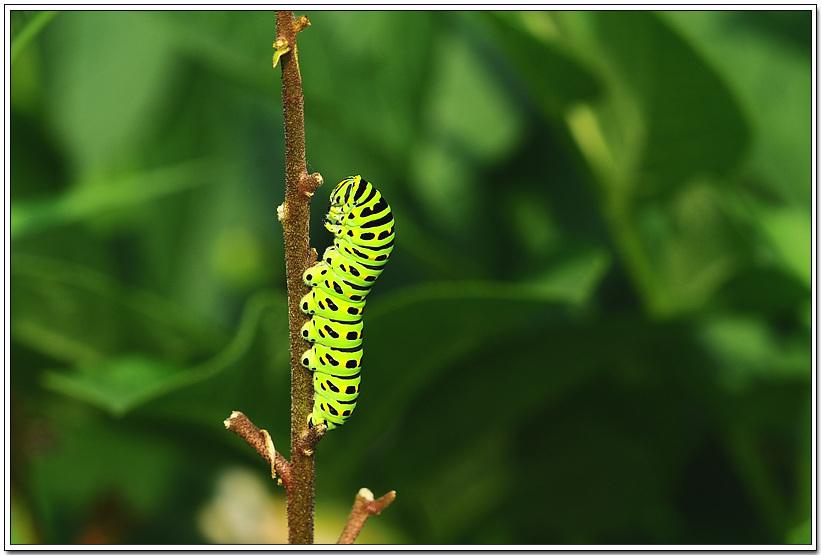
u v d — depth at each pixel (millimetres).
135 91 1054
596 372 825
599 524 875
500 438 883
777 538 778
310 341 694
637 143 767
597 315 773
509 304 736
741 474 824
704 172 771
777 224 786
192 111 1070
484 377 785
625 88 758
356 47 896
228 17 799
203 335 778
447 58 1001
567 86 758
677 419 858
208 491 928
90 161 1028
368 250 693
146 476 908
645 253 785
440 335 748
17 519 770
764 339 877
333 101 879
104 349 778
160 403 745
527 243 907
